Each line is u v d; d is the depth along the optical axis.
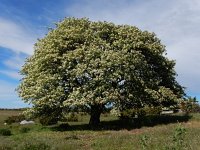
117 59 46.91
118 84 49.59
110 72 47.00
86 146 30.47
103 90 46.62
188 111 65.81
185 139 27.00
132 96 48.94
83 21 52.62
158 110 55.84
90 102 46.22
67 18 53.31
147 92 50.78
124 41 50.03
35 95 48.16
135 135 34.66
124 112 53.81
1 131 45.25
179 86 56.59
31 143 29.55
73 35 49.56
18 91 51.12
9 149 29.03
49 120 57.62
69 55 47.25
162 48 54.09
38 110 51.09
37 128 51.88
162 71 55.78
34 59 52.16
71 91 48.03
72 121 68.12
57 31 51.09
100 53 47.53
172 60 56.00
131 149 26.75
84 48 48.19
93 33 50.91
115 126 48.16
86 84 46.69
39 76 48.31
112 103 48.09
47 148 28.28
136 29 53.12
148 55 54.25
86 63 47.25
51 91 47.38
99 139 33.66
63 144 30.73
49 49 49.34
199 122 46.53
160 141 28.16
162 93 51.69
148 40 54.06
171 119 50.97
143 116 55.62
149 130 40.19
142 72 51.78
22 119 73.19
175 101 52.41
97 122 51.47
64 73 47.75
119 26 53.22
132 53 49.09
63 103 46.72
